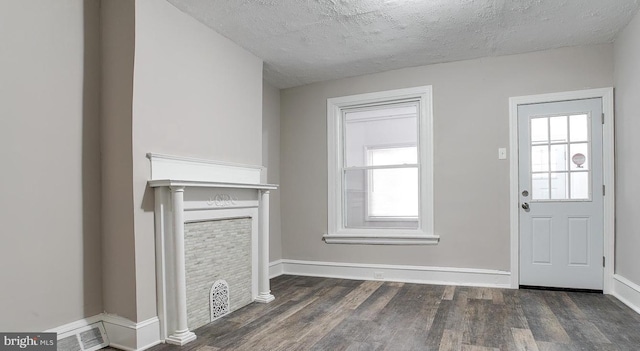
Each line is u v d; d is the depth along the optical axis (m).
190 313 2.58
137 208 2.31
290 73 4.18
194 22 2.84
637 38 2.87
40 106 2.12
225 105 3.14
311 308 3.08
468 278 3.80
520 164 3.68
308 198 4.54
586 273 3.46
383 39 3.32
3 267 1.94
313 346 2.29
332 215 4.41
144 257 2.34
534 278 3.61
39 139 2.11
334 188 4.41
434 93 3.98
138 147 2.33
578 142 3.51
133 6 2.34
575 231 3.49
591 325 2.59
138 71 2.35
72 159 2.27
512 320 2.71
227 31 3.08
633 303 2.93
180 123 2.66
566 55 3.55
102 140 2.42
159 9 2.52
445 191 3.92
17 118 2.01
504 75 3.74
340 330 2.56
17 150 2.01
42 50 2.14
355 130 4.96
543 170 3.61
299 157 4.60
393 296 3.42
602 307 2.99
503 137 3.73
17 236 2.00
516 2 2.70
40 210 2.10
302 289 3.74
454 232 3.88
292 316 2.87
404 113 4.73
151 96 2.43
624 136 3.16
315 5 2.71
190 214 2.61
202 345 2.34
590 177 3.45
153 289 2.39
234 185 2.86
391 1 2.68
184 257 2.46
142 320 2.31
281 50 3.51
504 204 3.71
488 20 2.98
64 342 2.15
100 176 2.42
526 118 3.67
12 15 2.01
